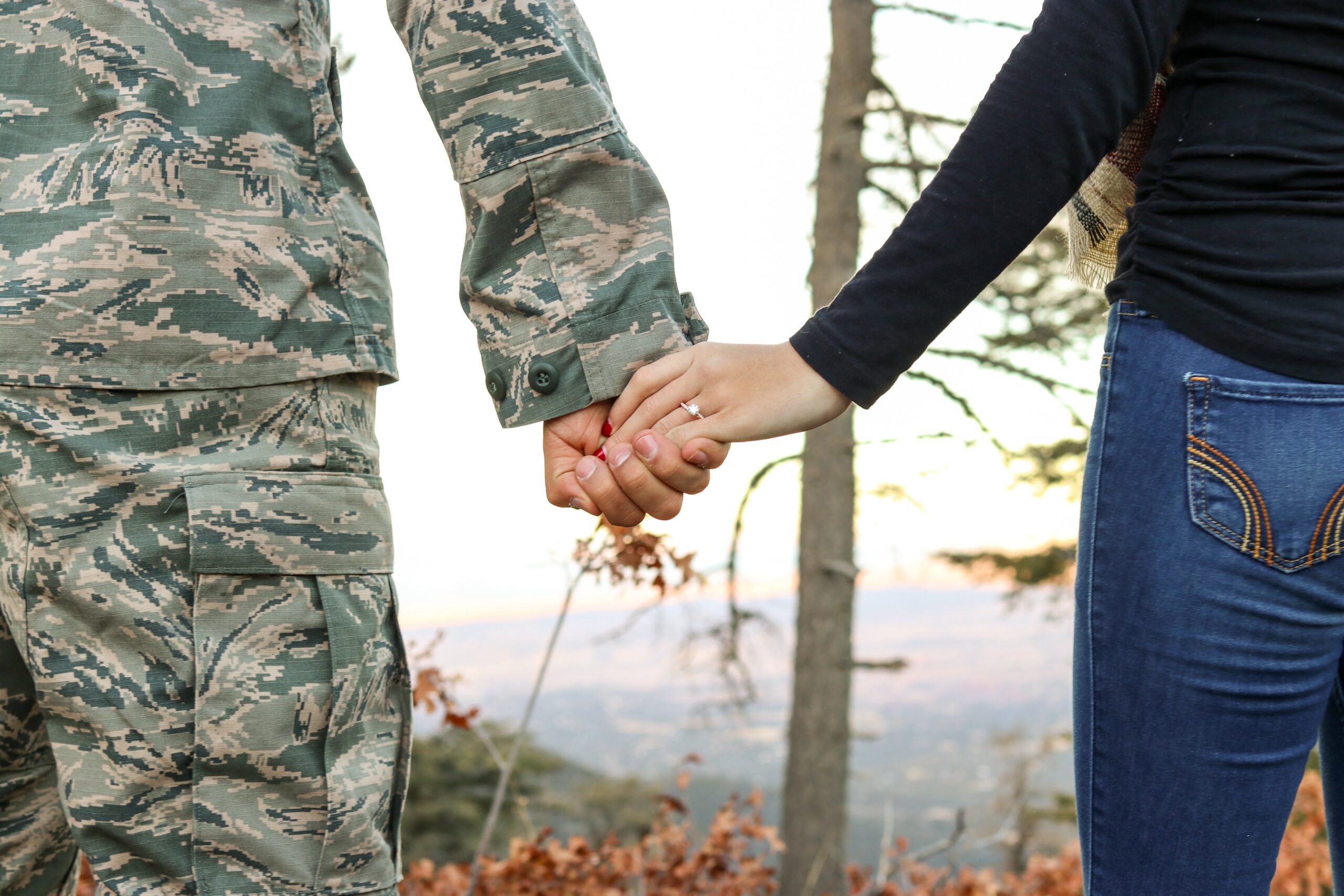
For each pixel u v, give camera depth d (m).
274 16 1.07
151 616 0.91
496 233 1.13
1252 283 0.77
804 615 7.39
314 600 0.98
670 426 1.01
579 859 3.62
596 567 2.50
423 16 1.13
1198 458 0.79
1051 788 11.03
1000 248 0.84
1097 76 0.80
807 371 0.94
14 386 0.90
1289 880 5.02
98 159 0.95
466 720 2.68
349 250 1.07
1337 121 0.76
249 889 0.93
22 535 0.91
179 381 0.94
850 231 7.21
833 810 7.23
